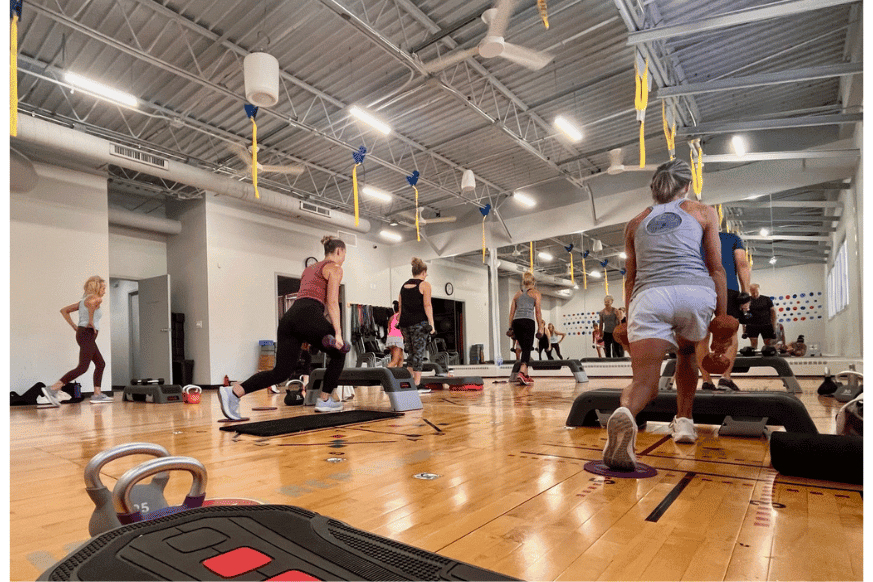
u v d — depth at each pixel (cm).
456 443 239
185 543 80
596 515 129
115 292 1138
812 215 761
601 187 1003
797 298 759
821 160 755
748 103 750
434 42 570
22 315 749
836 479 157
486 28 569
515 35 565
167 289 923
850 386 390
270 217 1071
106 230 852
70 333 795
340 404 392
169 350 907
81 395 733
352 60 617
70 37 554
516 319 693
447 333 1223
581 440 242
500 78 666
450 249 1214
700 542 110
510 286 1162
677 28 446
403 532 119
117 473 195
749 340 706
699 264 181
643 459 195
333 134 757
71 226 810
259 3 515
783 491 148
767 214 795
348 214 1098
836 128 745
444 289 1234
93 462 95
